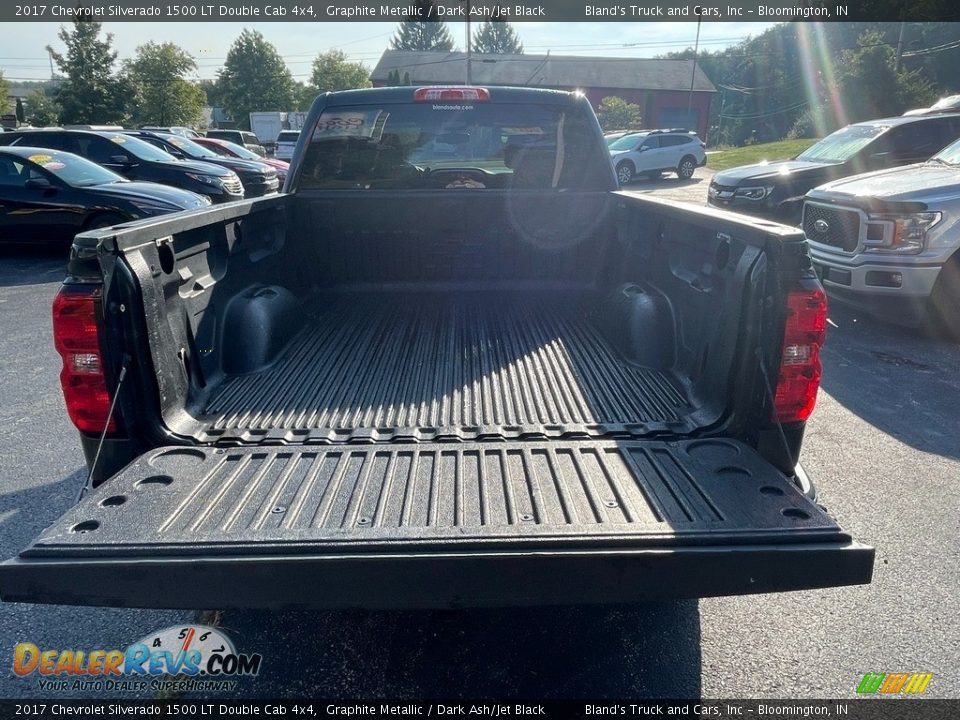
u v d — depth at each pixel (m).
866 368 6.15
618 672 2.68
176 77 53.59
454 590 1.96
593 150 4.25
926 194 6.52
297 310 3.73
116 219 10.30
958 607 3.05
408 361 3.37
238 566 1.91
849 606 3.06
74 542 1.95
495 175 4.28
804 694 2.58
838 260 7.02
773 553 1.95
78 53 45.38
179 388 2.70
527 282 4.35
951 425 4.97
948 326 6.81
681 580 1.96
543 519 2.07
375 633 2.90
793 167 10.71
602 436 2.61
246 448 2.51
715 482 2.26
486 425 2.70
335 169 4.26
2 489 4.06
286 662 2.74
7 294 8.78
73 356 2.38
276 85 65.50
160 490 2.22
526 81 56.56
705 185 24.19
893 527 3.67
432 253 4.30
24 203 10.35
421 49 98.62
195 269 2.92
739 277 2.50
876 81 35.25
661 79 56.84
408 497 2.19
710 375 2.73
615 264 4.14
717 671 2.69
